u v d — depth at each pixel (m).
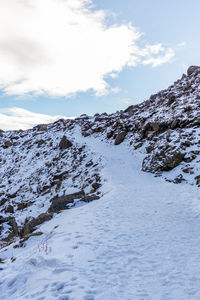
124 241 7.55
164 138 22.62
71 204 14.72
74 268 5.73
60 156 34.94
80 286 4.81
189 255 6.24
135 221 9.73
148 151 24.77
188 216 9.95
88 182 21.83
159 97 41.12
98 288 4.76
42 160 36.59
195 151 18.22
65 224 10.13
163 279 5.11
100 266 5.84
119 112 49.94
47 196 25.08
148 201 12.84
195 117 23.34
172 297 4.40
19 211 24.89
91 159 29.06
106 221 9.89
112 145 33.16
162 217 10.06
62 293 4.60
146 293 4.58
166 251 6.61
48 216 13.09
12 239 15.16
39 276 5.62
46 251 7.12
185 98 30.80
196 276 5.12
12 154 46.22
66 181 26.03
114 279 5.16
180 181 16.03
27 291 5.04
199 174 15.70
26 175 34.09
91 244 7.36
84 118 55.19
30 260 6.80
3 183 35.06
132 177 19.89
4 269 6.98
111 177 20.05
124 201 13.18
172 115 27.41
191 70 41.97
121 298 4.40
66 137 38.91
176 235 7.88
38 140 47.12
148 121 30.62
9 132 62.09
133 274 5.40
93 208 12.43
